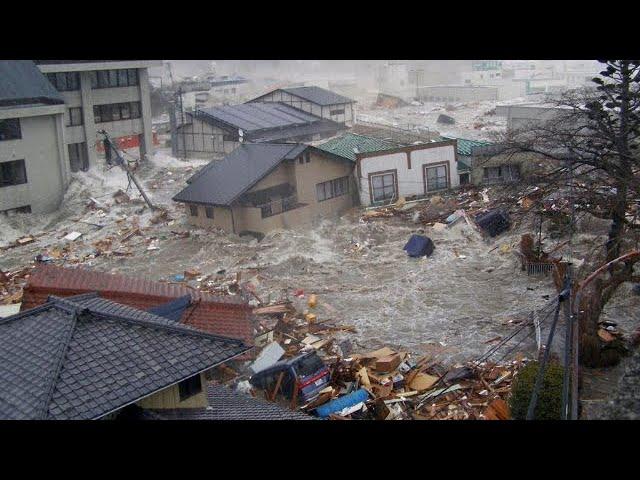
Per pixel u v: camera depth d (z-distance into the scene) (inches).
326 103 2576.3
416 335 1008.9
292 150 1594.5
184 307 907.4
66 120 2102.6
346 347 951.0
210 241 1508.4
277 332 985.5
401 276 1268.5
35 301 903.1
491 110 3125.0
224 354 540.7
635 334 922.7
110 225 1683.1
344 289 1215.6
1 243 1641.2
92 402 464.4
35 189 1823.3
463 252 1373.0
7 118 1731.1
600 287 880.9
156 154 2466.8
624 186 968.9
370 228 1515.7
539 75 4308.6
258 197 1553.9
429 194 1768.0
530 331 976.3
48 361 490.9
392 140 2097.7
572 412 524.4
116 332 530.3
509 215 1448.1
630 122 1039.0
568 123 1259.8
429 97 3868.1
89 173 2016.5
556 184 1107.3
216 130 2299.5
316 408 759.1
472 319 1056.8
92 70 2122.3
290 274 1301.7
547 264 1200.2
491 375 840.9
